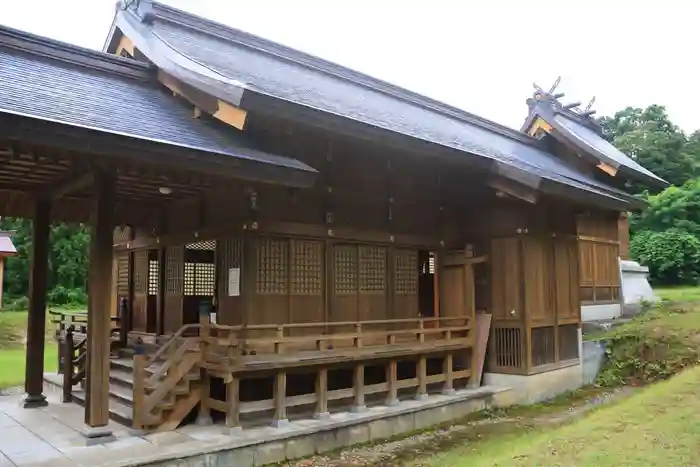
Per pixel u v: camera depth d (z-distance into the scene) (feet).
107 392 26.48
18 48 28.58
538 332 43.27
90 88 28.27
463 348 40.47
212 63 32.99
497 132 58.75
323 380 31.50
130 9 37.11
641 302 66.18
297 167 27.40
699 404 27.07
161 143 23.20
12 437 27.07
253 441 26.81
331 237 35.35
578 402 42.42
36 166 26.55
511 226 42.88
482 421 36.68
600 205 46.39
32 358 33.96
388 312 38.70
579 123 71.20
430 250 42.42
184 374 28.91
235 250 32.24
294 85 35.91
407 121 40.88
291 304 33.06
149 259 40.93
